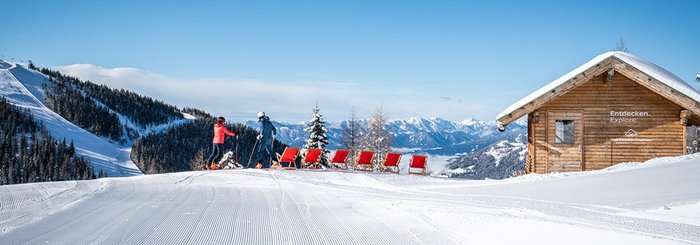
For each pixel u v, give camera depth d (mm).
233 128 131000
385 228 7637
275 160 23469
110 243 6281
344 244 6438
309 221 8359
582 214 9586
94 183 14031
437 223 7953
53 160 142375
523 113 24078
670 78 23922
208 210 9477
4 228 7211
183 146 192875
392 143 51688
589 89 24562
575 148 24500
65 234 6832
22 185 12859
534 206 11094
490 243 6230
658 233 7000
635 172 17266
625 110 24406
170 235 6887
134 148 187250
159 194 12125
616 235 6512
